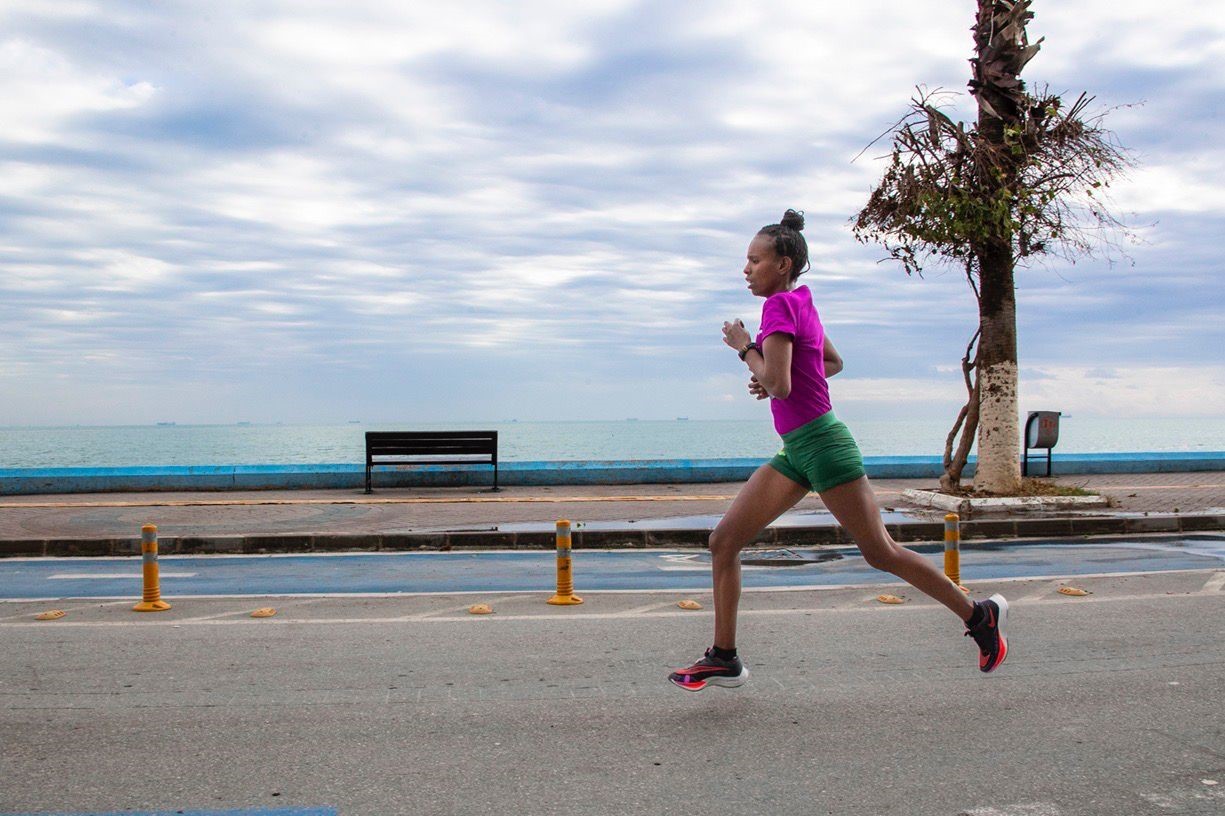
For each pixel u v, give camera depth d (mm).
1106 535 12203
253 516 13672
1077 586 8609
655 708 4984
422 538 11484
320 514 13914
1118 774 4035
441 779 4016
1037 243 13531
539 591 8578
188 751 4367
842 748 4363
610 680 5531
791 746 4391
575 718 4816
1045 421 19141
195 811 3699
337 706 5039
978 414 14078
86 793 3881
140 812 3691
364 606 7863
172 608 7816
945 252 13609
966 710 4914
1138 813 3641
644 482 19047
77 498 16547
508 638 6609
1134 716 4805
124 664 5930
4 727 4719
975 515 12844
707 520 13023
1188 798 3779
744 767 4133
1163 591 8305
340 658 6066
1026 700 5082
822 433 4578
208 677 5621
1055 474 20422
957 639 6512
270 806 3744
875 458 20812
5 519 13406
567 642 6484
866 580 9055
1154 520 12445
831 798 3803
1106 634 6617
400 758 4266
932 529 11969
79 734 4605
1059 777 4004
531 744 4438
